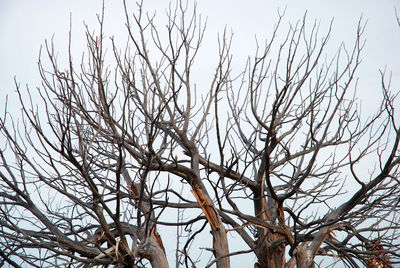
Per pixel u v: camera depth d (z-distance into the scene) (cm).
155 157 853
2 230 834
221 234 1048
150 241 1157
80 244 998
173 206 1116
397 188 1059
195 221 1215
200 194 1052
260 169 1116
